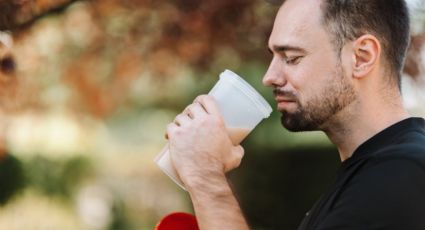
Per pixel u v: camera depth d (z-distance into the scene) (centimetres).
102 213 1059
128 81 523
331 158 803
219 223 171
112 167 1147
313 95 167
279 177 838
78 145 901
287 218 835
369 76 168
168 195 1123
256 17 466
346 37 166
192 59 491
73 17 464
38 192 867
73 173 909
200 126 177
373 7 167
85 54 498
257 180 850
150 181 1154
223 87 181
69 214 898
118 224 1078
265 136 846
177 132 178
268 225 848
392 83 170
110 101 539
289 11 170
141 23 473
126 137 1264
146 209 1117
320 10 167
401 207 150
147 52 491
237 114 179
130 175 1174
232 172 865
